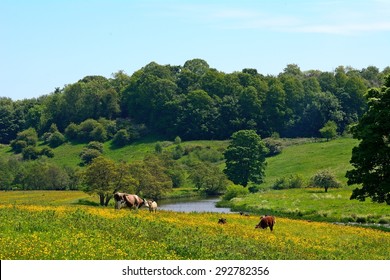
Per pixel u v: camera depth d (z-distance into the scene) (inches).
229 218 1877.5
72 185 5157.5
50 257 908.0
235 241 1222.3
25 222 1203.2
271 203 3253.0
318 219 2476.6
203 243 1154.7
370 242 1467.8
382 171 2153.1
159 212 1855.3
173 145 7357.3
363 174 2172.7
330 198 3225.9
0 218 1254.9
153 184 3737.7
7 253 906.7
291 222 1908.2
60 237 1068.5
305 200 3203.7
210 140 7701.8
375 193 2214.6
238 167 5315.0
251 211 3043.8
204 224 1524.4
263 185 5152.6
